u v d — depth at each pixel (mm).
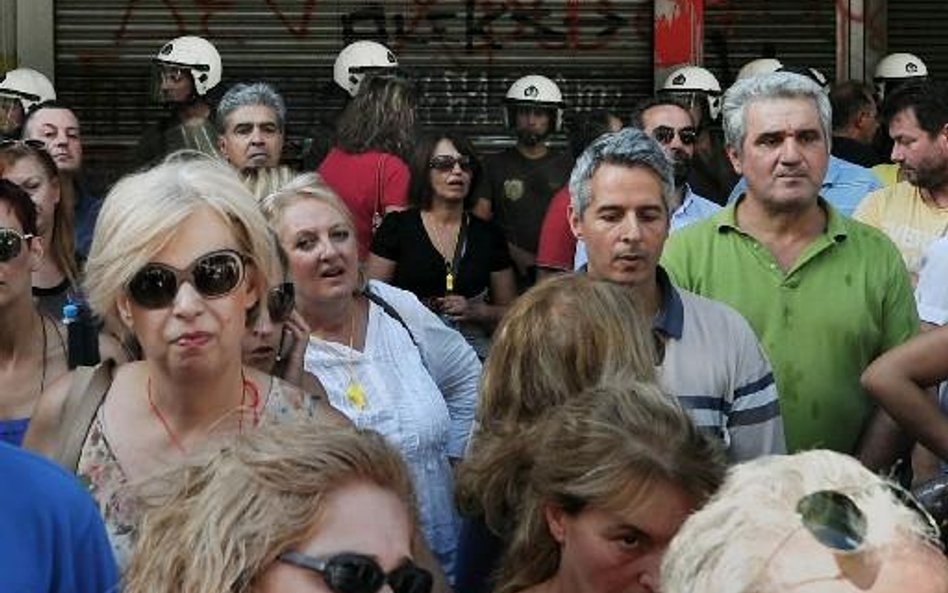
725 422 5449
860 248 6168
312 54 15648
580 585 3842
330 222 5707
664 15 15664
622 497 3732
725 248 6199
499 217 11672
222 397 4359
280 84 15625
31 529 3410
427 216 9234
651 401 3910
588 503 3768
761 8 15781
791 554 2303
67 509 3449
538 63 15750
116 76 15570
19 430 5586
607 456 3752
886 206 8141
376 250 9219
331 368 5691
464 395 6156
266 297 4535
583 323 4457
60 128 9586
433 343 6062
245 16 15609
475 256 9234
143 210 4234
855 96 11336
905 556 2289
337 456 2920
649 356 4516
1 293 5613
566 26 15695
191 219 4242
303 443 2936
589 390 4043
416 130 9578
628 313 4516
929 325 6305
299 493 2877
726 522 2379
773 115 6070
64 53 15531
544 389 4418
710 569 2357
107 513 4270
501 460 4305
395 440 5598
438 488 5691
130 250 4230
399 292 6113
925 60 15969
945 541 3213
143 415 4383
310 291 5680
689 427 3848
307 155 11656
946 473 5008
